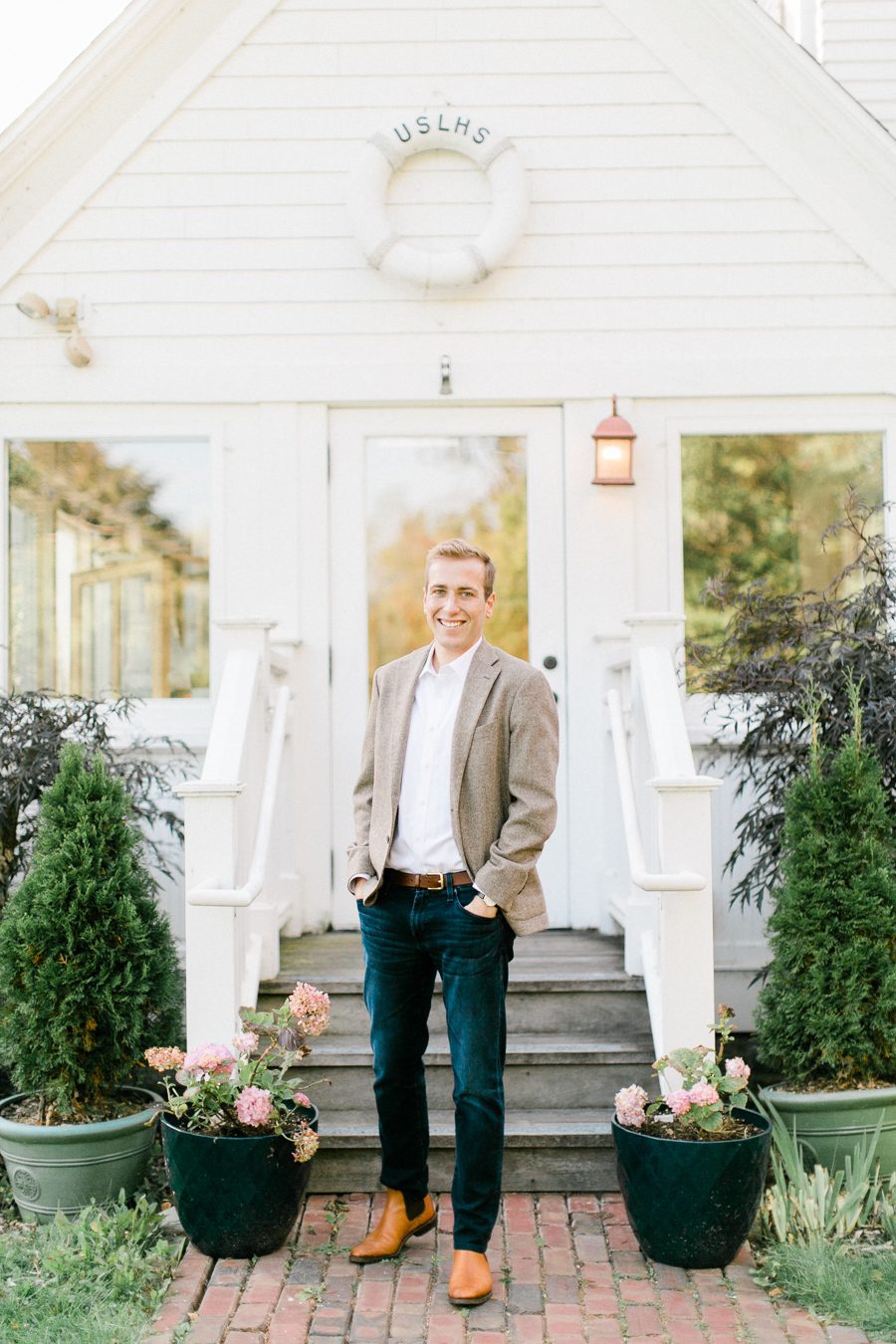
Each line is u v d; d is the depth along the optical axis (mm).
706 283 4984
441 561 3027
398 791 3004
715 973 4504
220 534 4980
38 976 3527
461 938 2898
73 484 5008
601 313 4988
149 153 4988
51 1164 3436
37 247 4961
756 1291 2994
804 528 5008
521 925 2914
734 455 5027
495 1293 2971
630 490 4984
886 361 4957
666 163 4984
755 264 4980
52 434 4969
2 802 4070
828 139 4953
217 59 4969
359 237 4883
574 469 4996
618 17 4977
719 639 4957
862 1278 2979
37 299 4781
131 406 4980
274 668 4496
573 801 4922
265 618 4125
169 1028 3736
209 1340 2750
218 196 4980
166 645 4988
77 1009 3541
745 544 5008
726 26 4887
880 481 5016
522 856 2859
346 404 5016
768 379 4957
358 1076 3725
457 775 2914
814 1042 3629
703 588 4988
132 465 5016
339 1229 3330
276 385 4973
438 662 3076
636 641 4031
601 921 4801
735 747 4562
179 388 4961
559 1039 3902
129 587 5004
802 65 4836
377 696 3170
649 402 4992
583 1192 3576
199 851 3473
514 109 4988
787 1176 3551
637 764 4102
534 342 4984
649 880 3322
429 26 4980
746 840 4172
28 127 4805
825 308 4973
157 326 4977
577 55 4988
